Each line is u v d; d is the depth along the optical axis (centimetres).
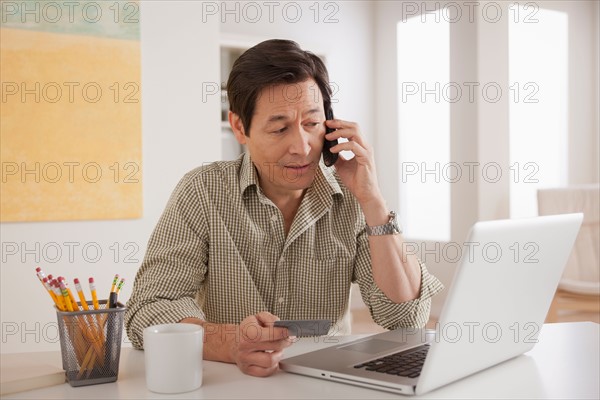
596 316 359
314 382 98
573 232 110
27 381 95
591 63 489
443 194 475
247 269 138
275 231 139
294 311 141
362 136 126
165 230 136
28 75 258
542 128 469
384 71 510
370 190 127
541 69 468
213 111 297
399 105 500
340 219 144
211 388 95
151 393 93
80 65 266
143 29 281
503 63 433
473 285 90
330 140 126
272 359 101
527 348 115
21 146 257
